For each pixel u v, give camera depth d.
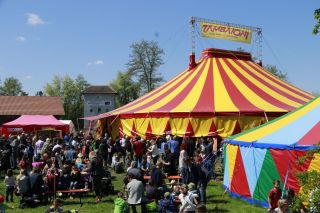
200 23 23.64
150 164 15.57
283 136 11.55
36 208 11.61
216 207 11.12
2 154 16.42
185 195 9.91
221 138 18.30
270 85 21.84
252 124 18.39
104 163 17.86
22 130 28.80
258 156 11.61
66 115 81.19
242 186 12.27
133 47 58.03
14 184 12.64
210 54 23.38
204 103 19.28
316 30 9.01
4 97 48.44
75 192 12.27
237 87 20.69
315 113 12.21
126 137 19.45
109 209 11.30
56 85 83.00
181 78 22.86
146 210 10.20
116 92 74.88
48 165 13.68
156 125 19.34
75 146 20.02
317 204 5.86
